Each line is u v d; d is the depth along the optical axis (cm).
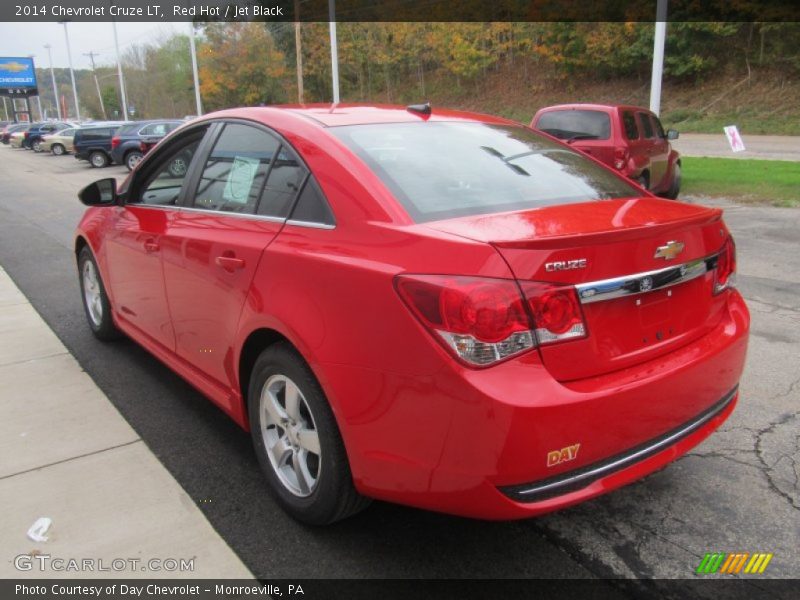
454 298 204
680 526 278
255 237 287
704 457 331
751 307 582
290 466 286
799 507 288
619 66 3834
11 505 294
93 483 313
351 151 273
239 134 332
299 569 253
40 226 1159
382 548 265
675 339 252
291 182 285
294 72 5206
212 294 312
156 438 359
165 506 294
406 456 221
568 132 1054
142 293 398
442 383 207
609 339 227
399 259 224
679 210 273
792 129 2866
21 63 8306
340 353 234
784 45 3288
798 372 434
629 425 226
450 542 269
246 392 305
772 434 352
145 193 412
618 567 253
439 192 262
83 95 10612
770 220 1020
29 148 4303
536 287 207
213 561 257
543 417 204
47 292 677
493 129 345
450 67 4634
